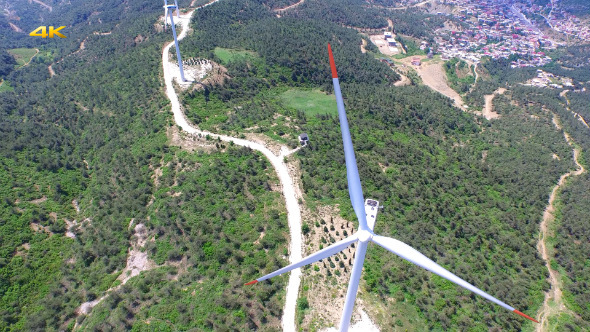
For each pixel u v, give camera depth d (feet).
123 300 182.09
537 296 209.67
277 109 385.91
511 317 187.73
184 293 183.32
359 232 114.32
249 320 170.71
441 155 345.92
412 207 257.34
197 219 225.56
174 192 250.57
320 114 380.99
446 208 263.08
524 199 303.89
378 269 198.90
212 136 312.09
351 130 349.82
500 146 398.01
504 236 249.96
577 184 346.54
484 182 315.37
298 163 281.13
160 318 171.12
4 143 306.76
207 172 263.70
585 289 219.61
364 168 284.20
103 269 206.80
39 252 218.59
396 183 279.90
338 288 186.80
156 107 350.02
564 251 250.37
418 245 219.82
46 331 176.45
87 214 253.44
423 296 186.29
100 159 309.83
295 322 172.04
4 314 182.70
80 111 379.35
